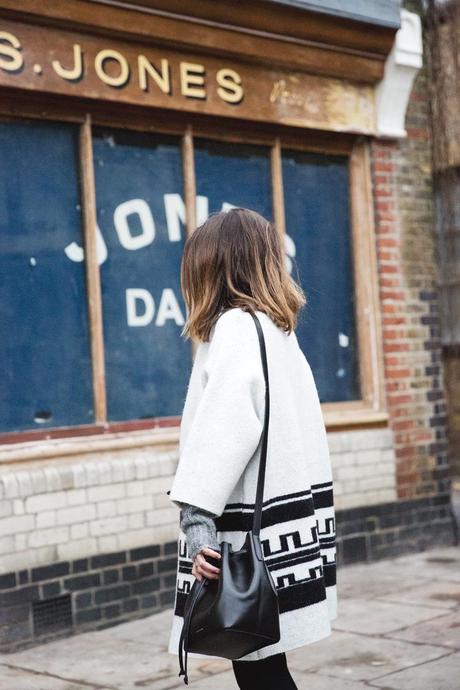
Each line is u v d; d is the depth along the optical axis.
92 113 5.97
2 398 5.54
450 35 7.99
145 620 5.91
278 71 6.81
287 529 2.68
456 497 9.81
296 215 7.14
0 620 5.32
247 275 2.84
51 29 5.62
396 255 7.60
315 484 2.86
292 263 7.09
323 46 6.95
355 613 5.79
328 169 7.35
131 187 6.19
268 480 2.68
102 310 6.01
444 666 4.64
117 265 6.10
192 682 4.65
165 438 6.14
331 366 7.30
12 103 5.62
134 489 5.95
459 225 9.03
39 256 5.74
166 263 6.35
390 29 7.26
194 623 2.54
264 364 2.72
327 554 2.86
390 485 7.48
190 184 6.43
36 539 5.50
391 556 7.44
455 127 8.00
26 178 5.70
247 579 2.54
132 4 5.88
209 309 2.83
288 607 2.65
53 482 5.57
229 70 6.52
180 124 6.41
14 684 4.74
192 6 6.16
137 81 6.02
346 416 7.25
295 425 2.76
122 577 5.88
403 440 7.57
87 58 5.78
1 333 5.55
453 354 10.09
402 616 5.65
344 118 7.22
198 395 2.77
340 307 7.38
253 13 6.48
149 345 6.23
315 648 5.07
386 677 4.52
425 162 7.83
